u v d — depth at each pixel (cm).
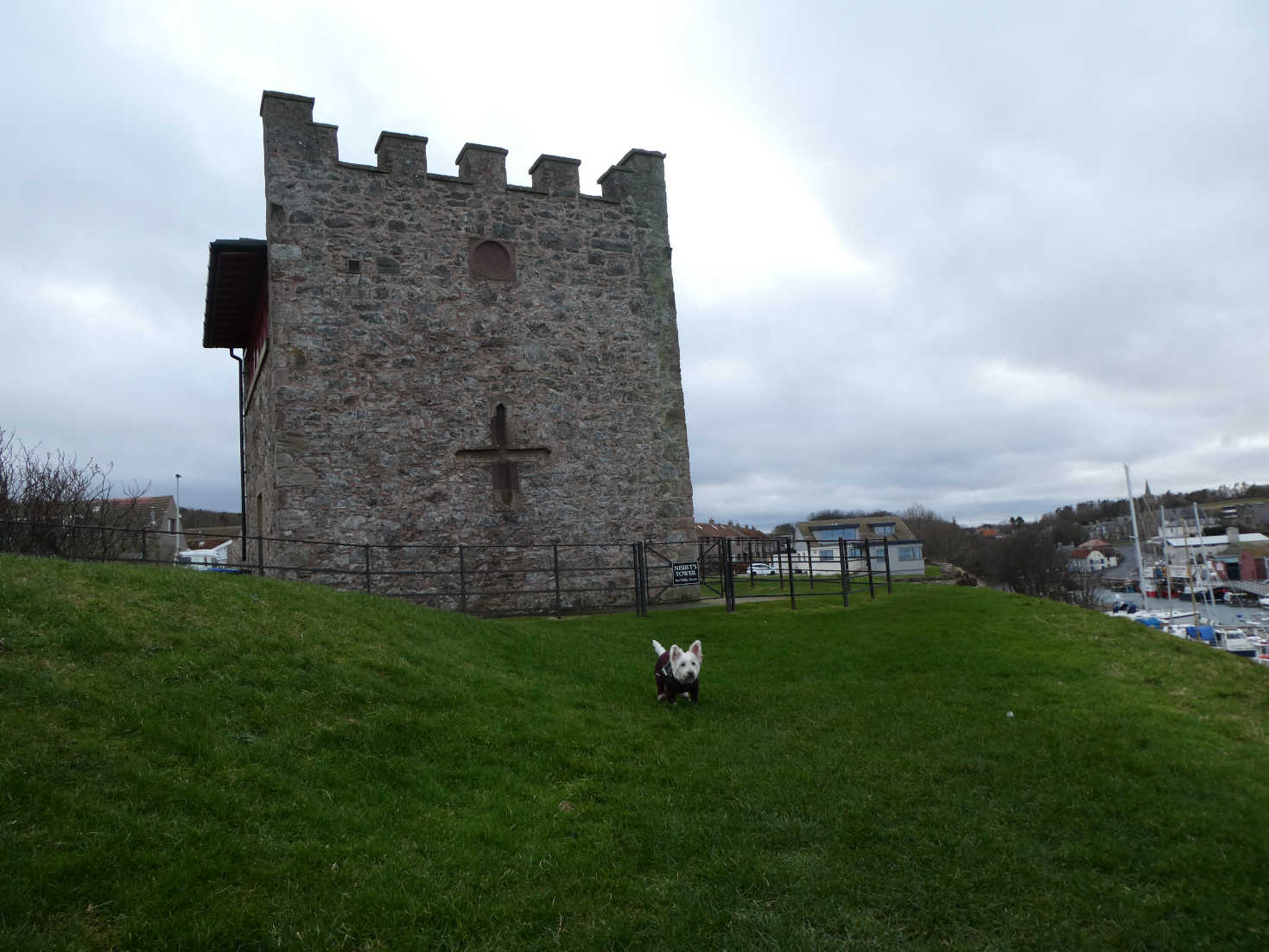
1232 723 821
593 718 816
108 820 465
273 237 1499
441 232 1628
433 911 457
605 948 448
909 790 674
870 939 471
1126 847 576
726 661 1118
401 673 806
